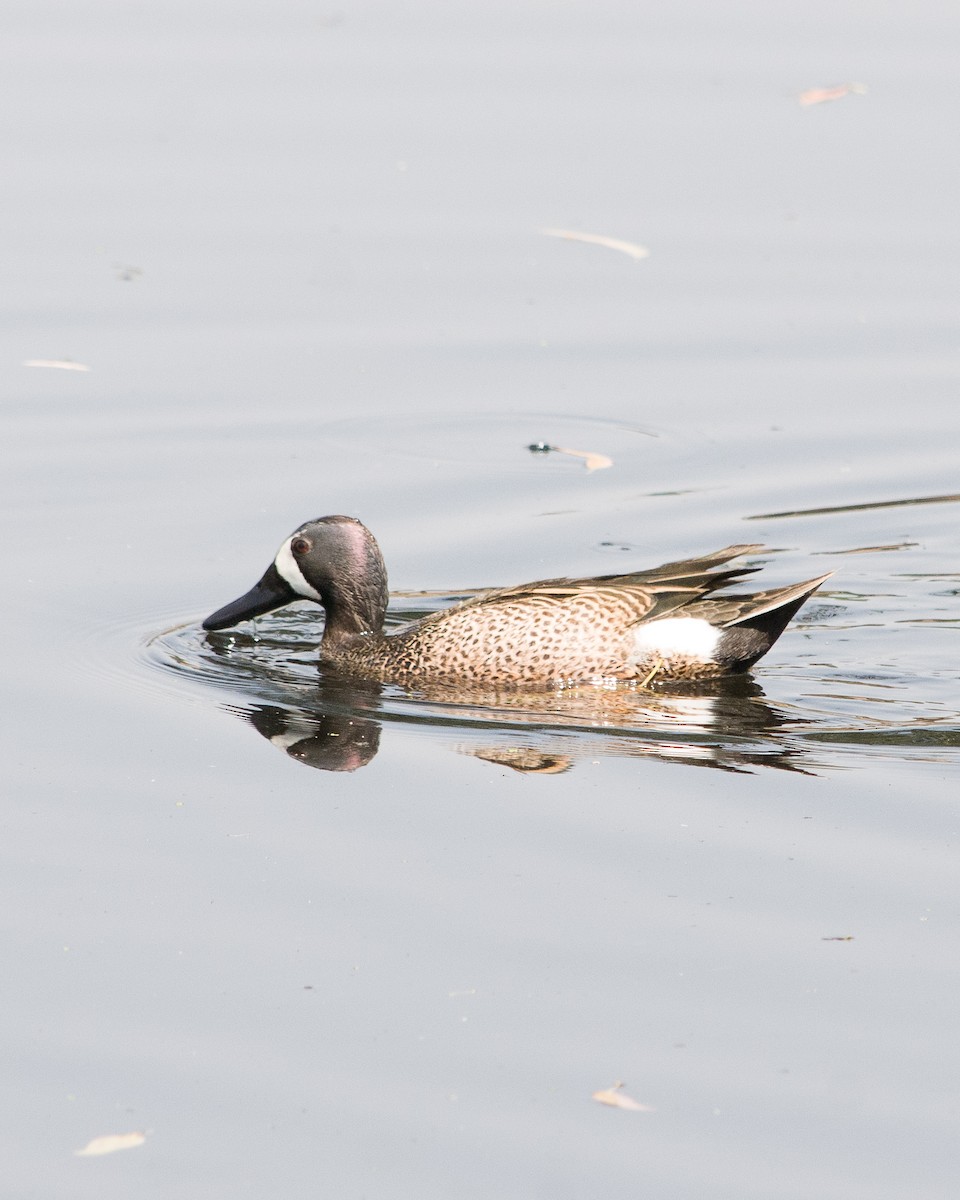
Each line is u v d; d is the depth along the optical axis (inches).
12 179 1010.7
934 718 496.7
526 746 477.1
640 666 521.7
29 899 391.5
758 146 1064.2
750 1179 299.7
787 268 901.8
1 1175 305.6
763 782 449.1
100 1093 326.0
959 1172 300.7
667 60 1221.7
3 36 1270.9
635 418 751.1
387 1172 303.4
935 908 381.1
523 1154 306.8
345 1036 340.2
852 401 762.8
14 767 461.4
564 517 660.7
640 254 918.4
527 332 838.5
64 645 553.0
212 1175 303.9
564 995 351.6
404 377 789.9
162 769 461.7
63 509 660.7
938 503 670.5
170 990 356.2
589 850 411.8
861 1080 324.2
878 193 991.0
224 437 729.6
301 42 1267.2
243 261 913.5
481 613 533.3
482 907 385.7
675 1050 333.7
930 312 847.1
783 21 1309.1
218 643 571.2
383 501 674.2
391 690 528.7
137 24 1311.5
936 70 1183.6
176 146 1065.5
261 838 420.2
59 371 788.6
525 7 1362.0
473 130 1092.5
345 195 995.3
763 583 604.1
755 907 383.6
